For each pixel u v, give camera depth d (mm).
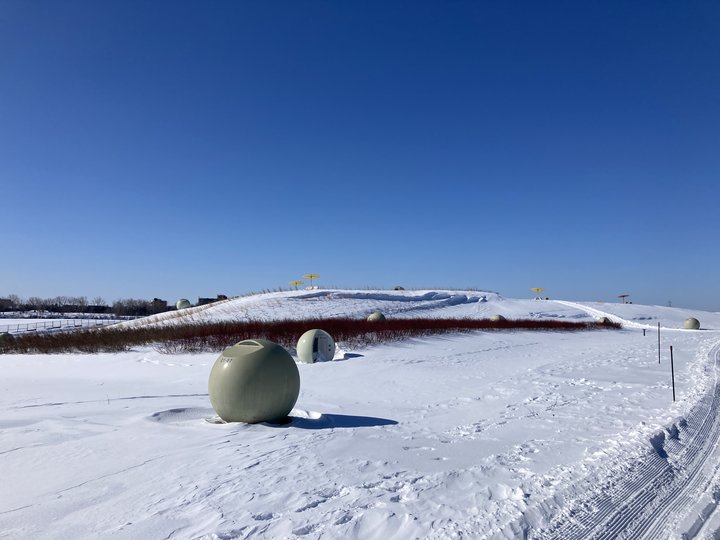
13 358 25547
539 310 61844
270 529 4605
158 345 27703
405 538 4402
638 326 53812
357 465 6695
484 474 6305
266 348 9664
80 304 116125
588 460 6922
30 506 5379
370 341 27391
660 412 10453
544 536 4547
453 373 17625
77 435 8672
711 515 5176
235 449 7516
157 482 6043
